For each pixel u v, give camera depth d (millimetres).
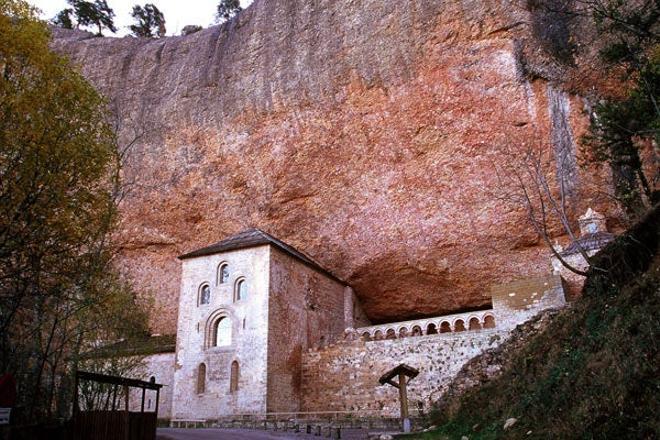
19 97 11641
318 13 29484
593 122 16875
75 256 13734
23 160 11648
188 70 34000
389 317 33469
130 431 11656
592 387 8547
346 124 27578
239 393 24484
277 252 26953
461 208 26109
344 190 28562
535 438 8906
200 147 31656
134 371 23188
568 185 23297
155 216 32531
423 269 28938
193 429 20828
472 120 24797
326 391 25531
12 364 13578
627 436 6898
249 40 31891
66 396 16016
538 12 23156
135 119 33812
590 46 21562
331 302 30531
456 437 12570
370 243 29062
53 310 14219
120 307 19641
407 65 25797
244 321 25750
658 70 13562
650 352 7746
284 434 17719
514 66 23688
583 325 11695
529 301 22500
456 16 24719
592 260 13094
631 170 18281
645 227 11648
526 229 25219
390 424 19922
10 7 12406
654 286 9461
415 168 26578
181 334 27312
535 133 23734
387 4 26828
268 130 29656
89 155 13031
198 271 28234
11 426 10102
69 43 39219
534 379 11812
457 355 22844
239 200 30953
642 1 16141
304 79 28672
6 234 11664
